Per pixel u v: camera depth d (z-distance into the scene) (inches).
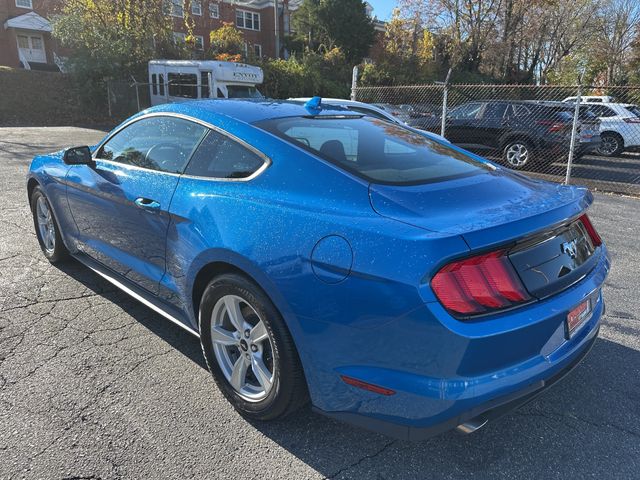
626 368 122.6
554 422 102.2
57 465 86.0
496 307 75.8
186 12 1051.3
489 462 90.8
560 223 85.5
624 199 343.9
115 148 138.9
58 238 168.6
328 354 82.6
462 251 73.2
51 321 137.1
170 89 765.3
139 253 125.2
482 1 1397.6
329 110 129.4
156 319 140.7
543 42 1584.6
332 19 1497.3
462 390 73.8
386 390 77.4
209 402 105.3
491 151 479.5
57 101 855.1
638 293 169.9
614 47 1681.8
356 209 84.2
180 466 87.3
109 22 911.0
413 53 1448.1
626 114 580.4
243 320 99.3
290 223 87.0
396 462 90.4
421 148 116.7
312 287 82.0
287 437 96.0
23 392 105.9
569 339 89.2
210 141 110.5
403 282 73.6
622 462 91.2
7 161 394.0
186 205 105.7
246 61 1004.6
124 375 113.7
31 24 1282.0
